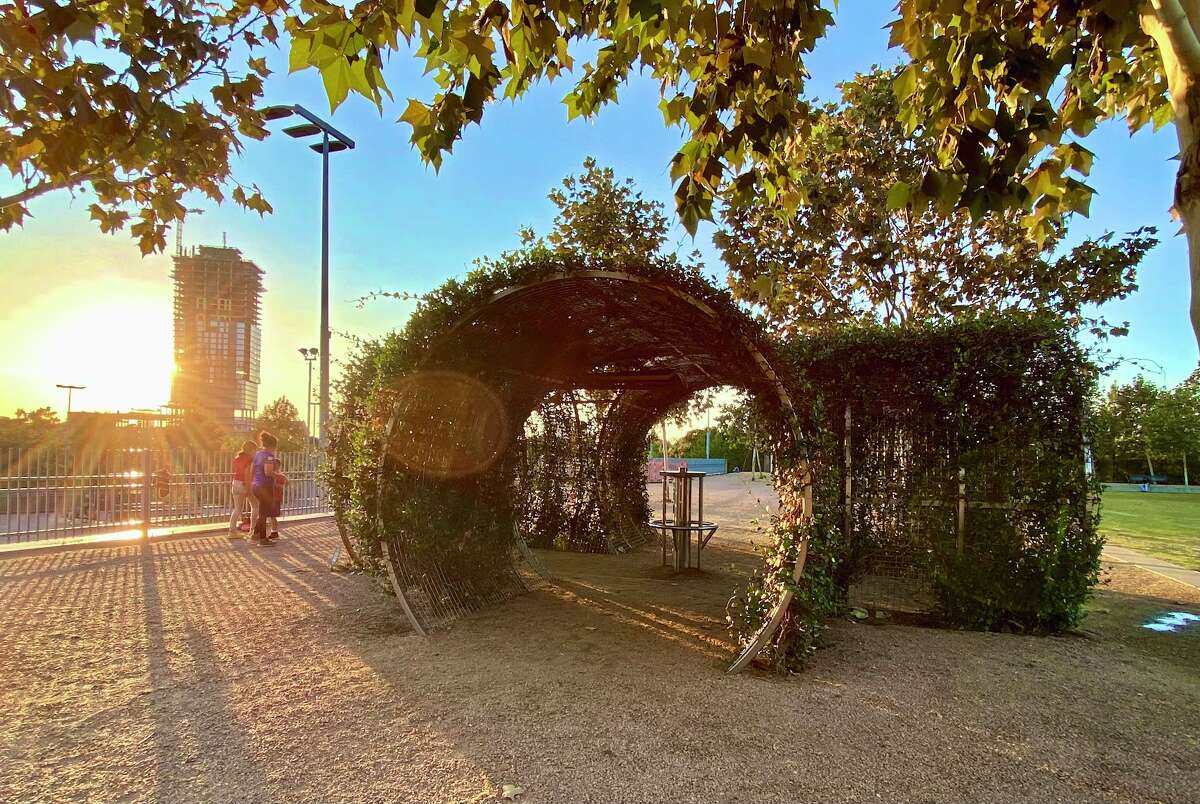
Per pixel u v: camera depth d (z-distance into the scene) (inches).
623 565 367.2
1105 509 862.5
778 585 189.3
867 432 264.4
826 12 141.1
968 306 422.9
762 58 131.0
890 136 424.8
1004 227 415.2
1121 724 152.8
